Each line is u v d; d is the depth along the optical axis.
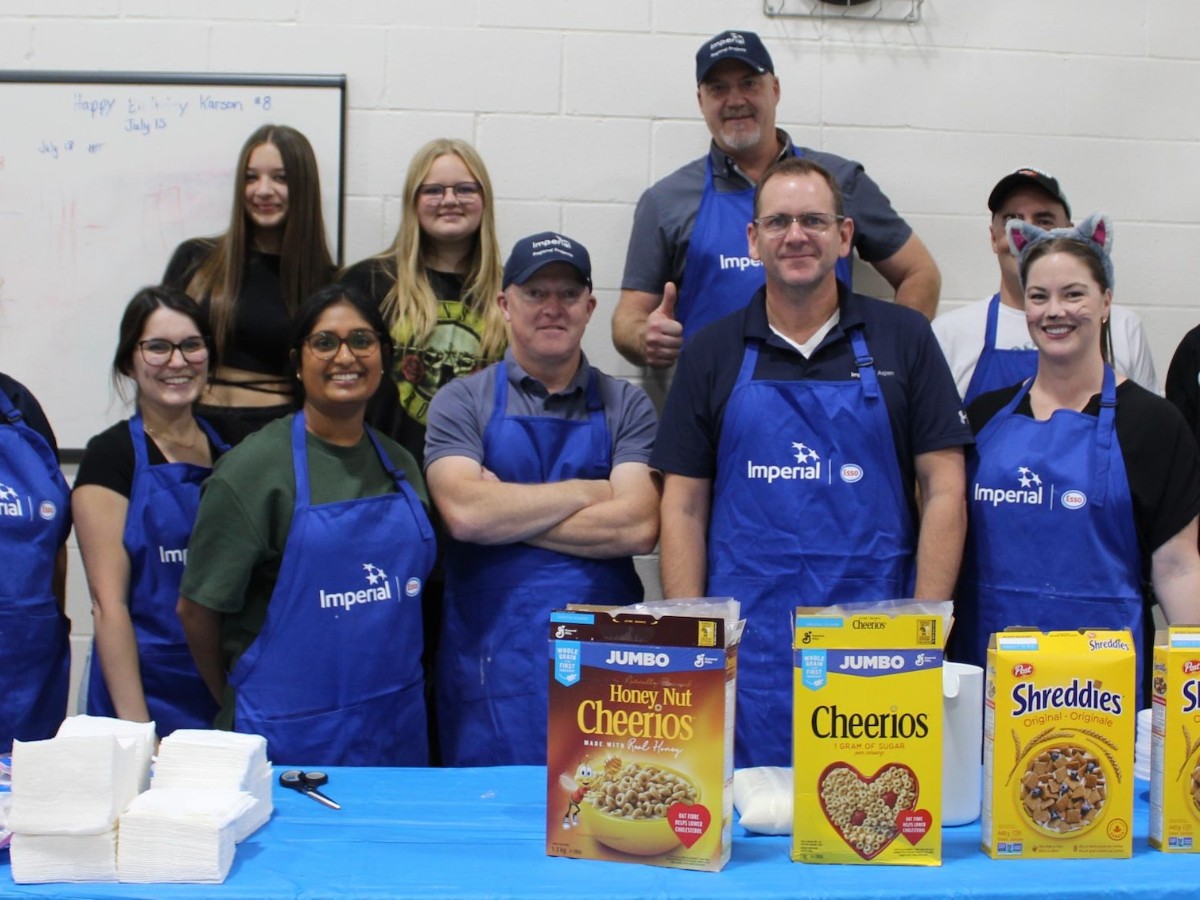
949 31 2.91
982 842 1.29
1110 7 2.94
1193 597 1.93
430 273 2.66
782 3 2.88
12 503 2.11
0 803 1.25
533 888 1.15
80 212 2.79
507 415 2.24
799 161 2.08
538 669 2.14
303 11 2.82
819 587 2.02
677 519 2.11
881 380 2.05
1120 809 1.25
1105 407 2.01
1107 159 2.96
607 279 2.89
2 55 2.79
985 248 2.93
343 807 1.41
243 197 2.67
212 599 1.94
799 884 1.16
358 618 1.97
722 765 1.21
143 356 2.18
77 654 2.80
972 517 2.10
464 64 2.85
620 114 2.88
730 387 2.09
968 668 1.40
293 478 1.99
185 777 1.31
